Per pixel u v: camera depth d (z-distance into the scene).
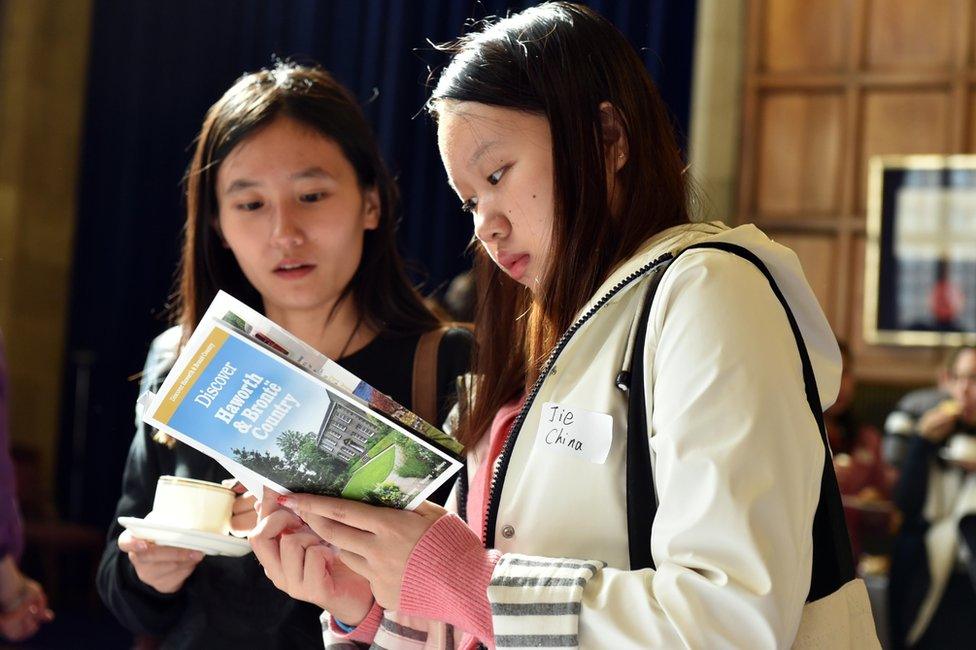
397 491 1.37
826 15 6.05
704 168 6.00
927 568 4.01
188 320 1.98
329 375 1.38
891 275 5.90
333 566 1.56
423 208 6.29
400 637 1.53
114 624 5.96
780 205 6.06
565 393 1.38
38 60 6.90
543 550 1.34
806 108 6.05
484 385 1.57
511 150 1.40
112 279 6.78
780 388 1.24
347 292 1.97
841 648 1.27
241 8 6.61
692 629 1.17
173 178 6.68
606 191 1.40
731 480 1.19
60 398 6.85
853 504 4.02
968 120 5.88
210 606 1.82
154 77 6.72
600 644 1.22
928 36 5.95
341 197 1.91
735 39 6.05
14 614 2.36
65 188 6.93
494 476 1.43
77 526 6.19
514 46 1.41
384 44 6.39
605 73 1.42
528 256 1.45
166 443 1.90
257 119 1.90
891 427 4.40
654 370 1.31
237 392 1.36
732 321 1.26
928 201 5.88
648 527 1.29
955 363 4.23
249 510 1.71
